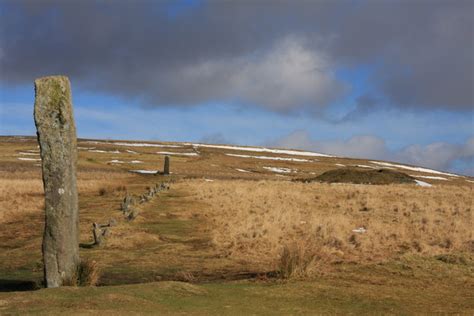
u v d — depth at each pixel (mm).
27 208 25406
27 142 136500
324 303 8992
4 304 8055
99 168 80938
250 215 22938
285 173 102562
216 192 36719
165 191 37844
